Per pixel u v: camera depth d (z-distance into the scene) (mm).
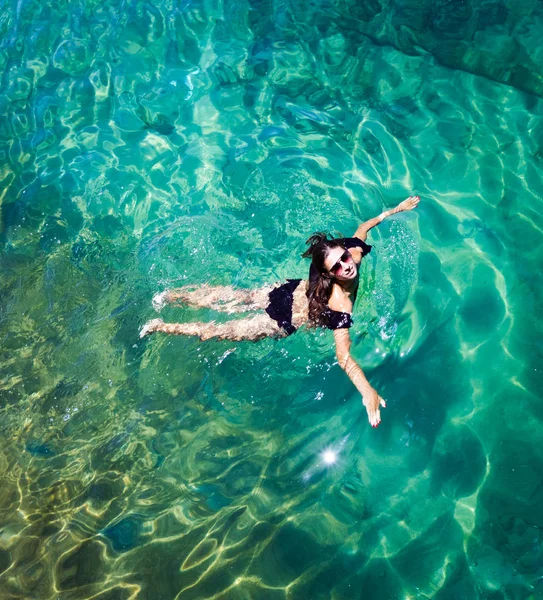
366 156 6398
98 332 5352
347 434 4578
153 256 5793
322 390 4820
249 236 5832
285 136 6684
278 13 8031
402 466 4379
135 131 7020
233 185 6273
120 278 5703
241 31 7867
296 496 4324
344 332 4473
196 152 6668
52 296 5688
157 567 4082
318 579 3916
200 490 4438
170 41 7867
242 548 4105
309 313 4641
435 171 6180
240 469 4512
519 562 3816
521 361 4762
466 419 4531
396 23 7711
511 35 7348
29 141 7137
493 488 4168
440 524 4066
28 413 5004
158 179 6488
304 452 4535
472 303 5164
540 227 5586
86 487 4559
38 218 6359
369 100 6945
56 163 6844
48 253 6047
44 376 5191
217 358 5070
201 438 4703
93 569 4125
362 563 3957
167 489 4477
